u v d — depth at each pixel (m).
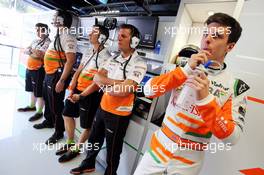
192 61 0.90
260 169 1.18
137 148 1.91
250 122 1.22
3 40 5.41
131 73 1.65
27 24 5.03
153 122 1.81
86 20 4.02
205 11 1.78
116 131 1.74
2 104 3.50
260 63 1.21
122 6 3.22
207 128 0.97
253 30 1.24
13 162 2.04
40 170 2.00
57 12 2.37
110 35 2.96
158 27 2.69
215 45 0.85
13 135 2.57
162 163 1.03
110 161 1.81
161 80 1.08
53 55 2.45
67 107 2.29
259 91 1.20
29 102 3.84
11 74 5.52
